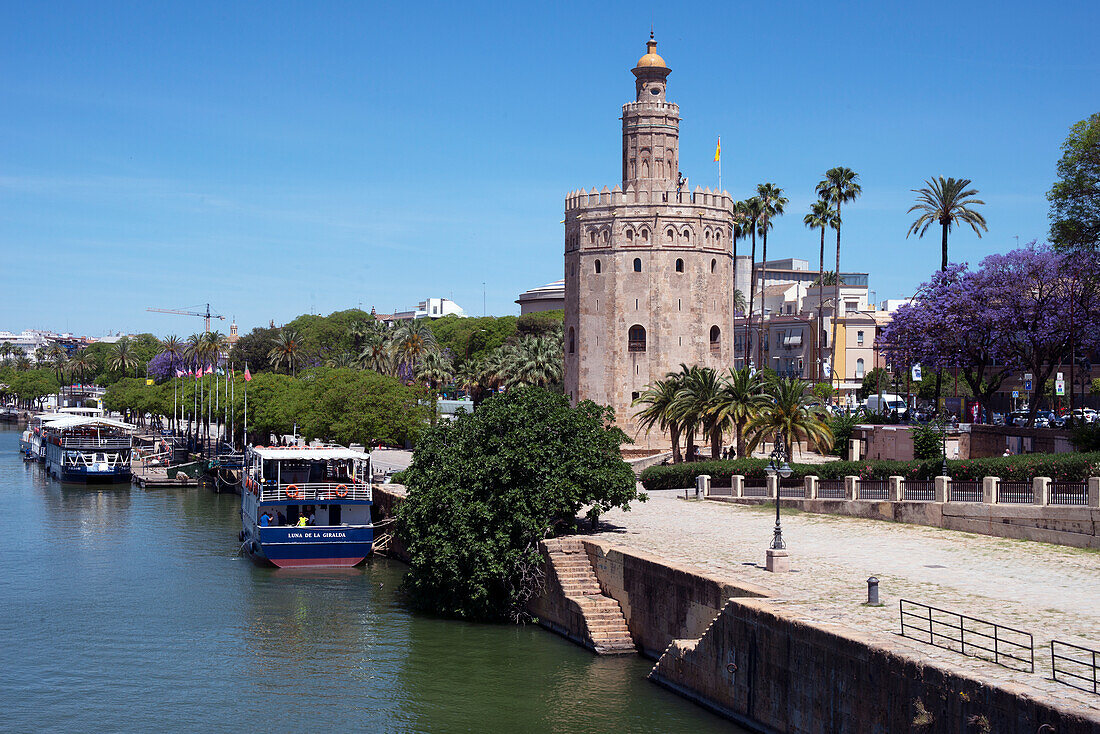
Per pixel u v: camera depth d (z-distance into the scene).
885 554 41.62
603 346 91.56
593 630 42.00
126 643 44.44
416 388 101.69
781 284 174.25
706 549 43.38
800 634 29.47
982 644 27.59
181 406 146.62
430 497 48.72
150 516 82.69
